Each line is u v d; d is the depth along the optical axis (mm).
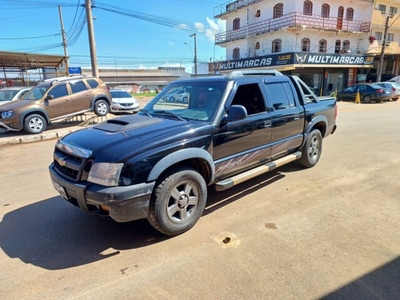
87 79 11023
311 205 3711
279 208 3637
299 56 23422
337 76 28094
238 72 3977
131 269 2504
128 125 3234
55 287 2295
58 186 2967
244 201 3865
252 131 3730
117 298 2164
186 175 2982
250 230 3111
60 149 3105
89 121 10820
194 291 2217
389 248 2742
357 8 28922
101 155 2654
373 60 28891
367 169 5133
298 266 2492
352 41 29266
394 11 31734
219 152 3365
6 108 9117
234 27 32188
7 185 4656
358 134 8484
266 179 4703
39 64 22500
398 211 3514
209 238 2969
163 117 3564
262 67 26109
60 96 10000
